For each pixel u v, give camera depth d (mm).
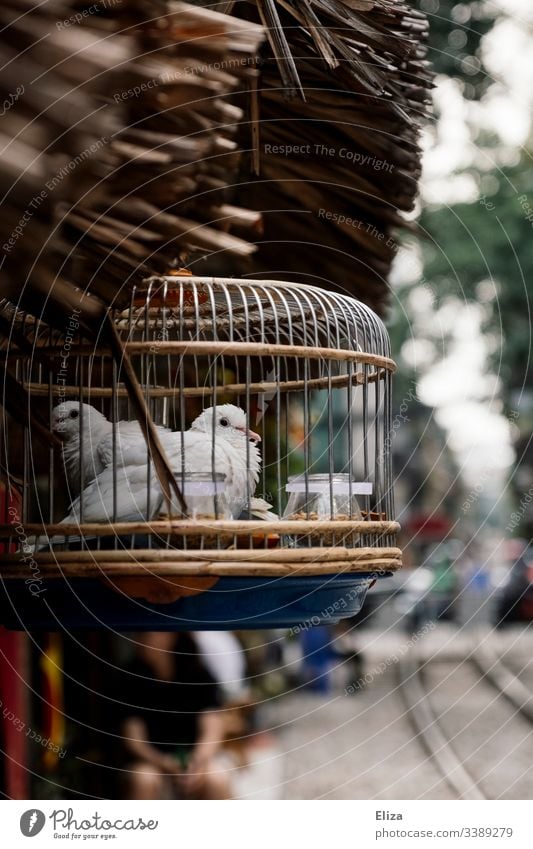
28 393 2660
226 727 5676
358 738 10359
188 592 2541
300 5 3277
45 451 3928
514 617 20109
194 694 5375
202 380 4223
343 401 8719
